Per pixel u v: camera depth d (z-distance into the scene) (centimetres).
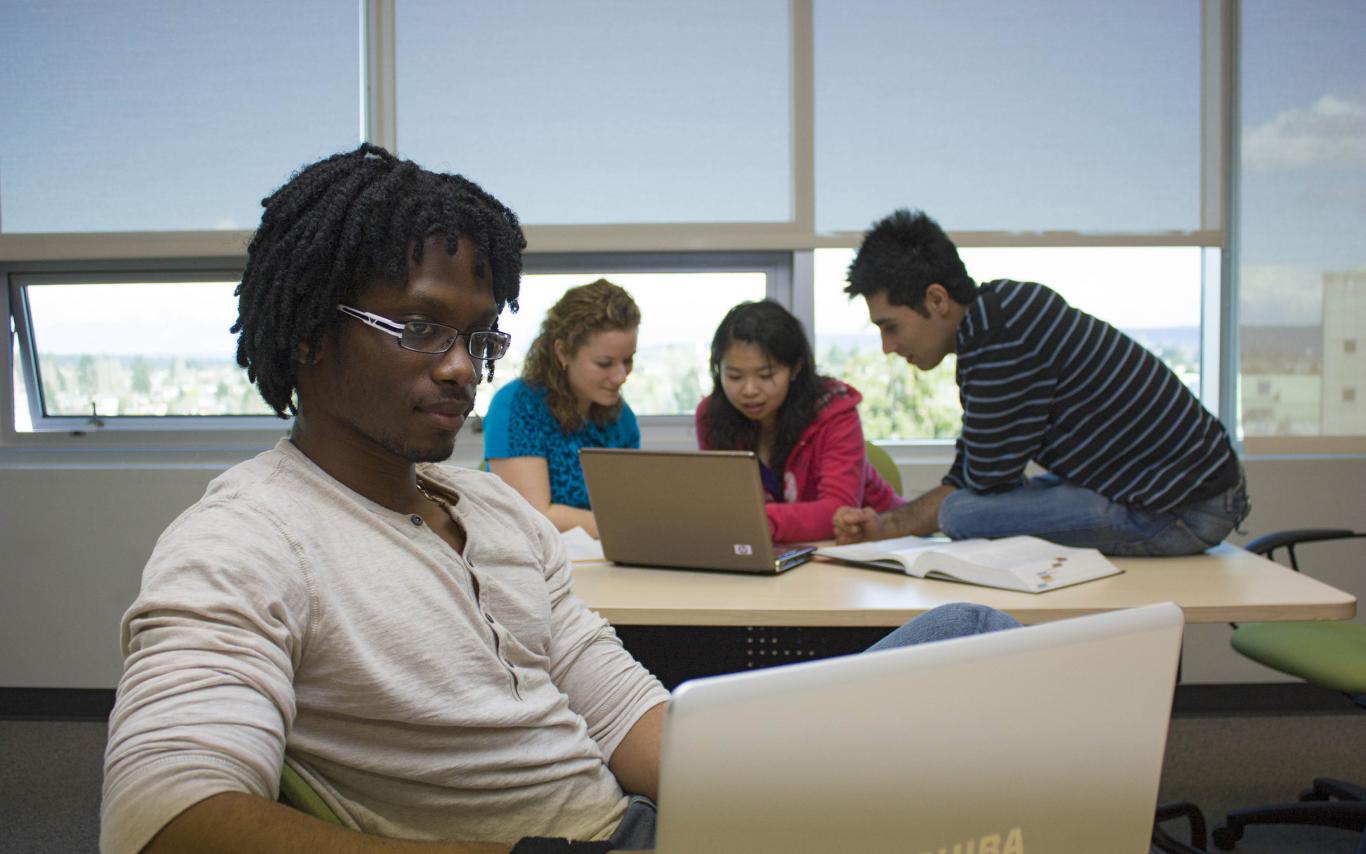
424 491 111
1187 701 332
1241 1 320
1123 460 207
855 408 250
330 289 94
